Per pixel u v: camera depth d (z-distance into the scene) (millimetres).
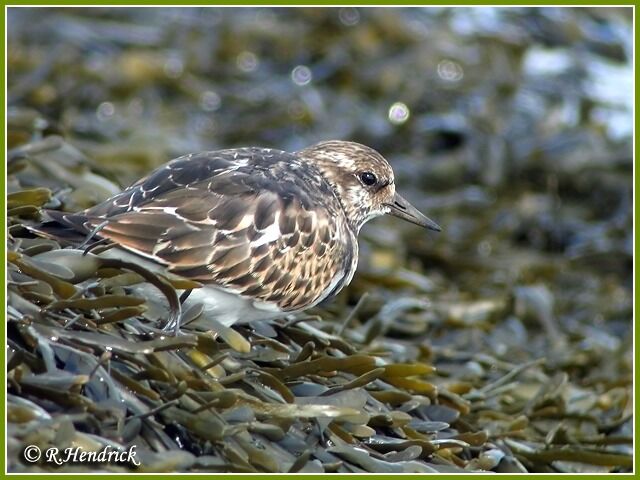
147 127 14250
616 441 8820
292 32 16203
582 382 10500
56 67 15016
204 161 7914
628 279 13555
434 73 15469
